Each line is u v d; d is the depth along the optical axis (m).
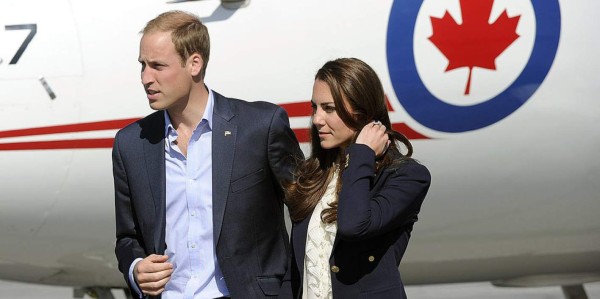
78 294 20.62
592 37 17.94
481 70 17.69
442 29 17.59
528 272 20.31
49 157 17.19
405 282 20.66
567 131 18.06
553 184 18.41
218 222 12.23
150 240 12.50
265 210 12.62
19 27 17.12
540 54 17.83
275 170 12.62
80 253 18.45
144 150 12.54
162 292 12.63
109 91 17.17
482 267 19.97
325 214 11.80
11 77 16.98
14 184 17.22
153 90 12.10
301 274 12.10
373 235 11.38
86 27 17.22
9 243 18.03
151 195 12.45
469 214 18.61
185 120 12.43
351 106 11.81
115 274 19.09
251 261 12.54
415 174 11.80
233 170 12.36
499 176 18.25
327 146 12.02
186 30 12.05
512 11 17.75
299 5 17.45
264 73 17.34
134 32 17.25
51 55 17.06
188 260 12.40
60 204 17.58
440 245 19.14
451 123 17.81
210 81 17.31
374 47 17.48
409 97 17.66
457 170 18.16
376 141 11.70
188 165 12.40
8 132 16.98
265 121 12.53
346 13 17.47
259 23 17.38
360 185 11.41
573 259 19.84
